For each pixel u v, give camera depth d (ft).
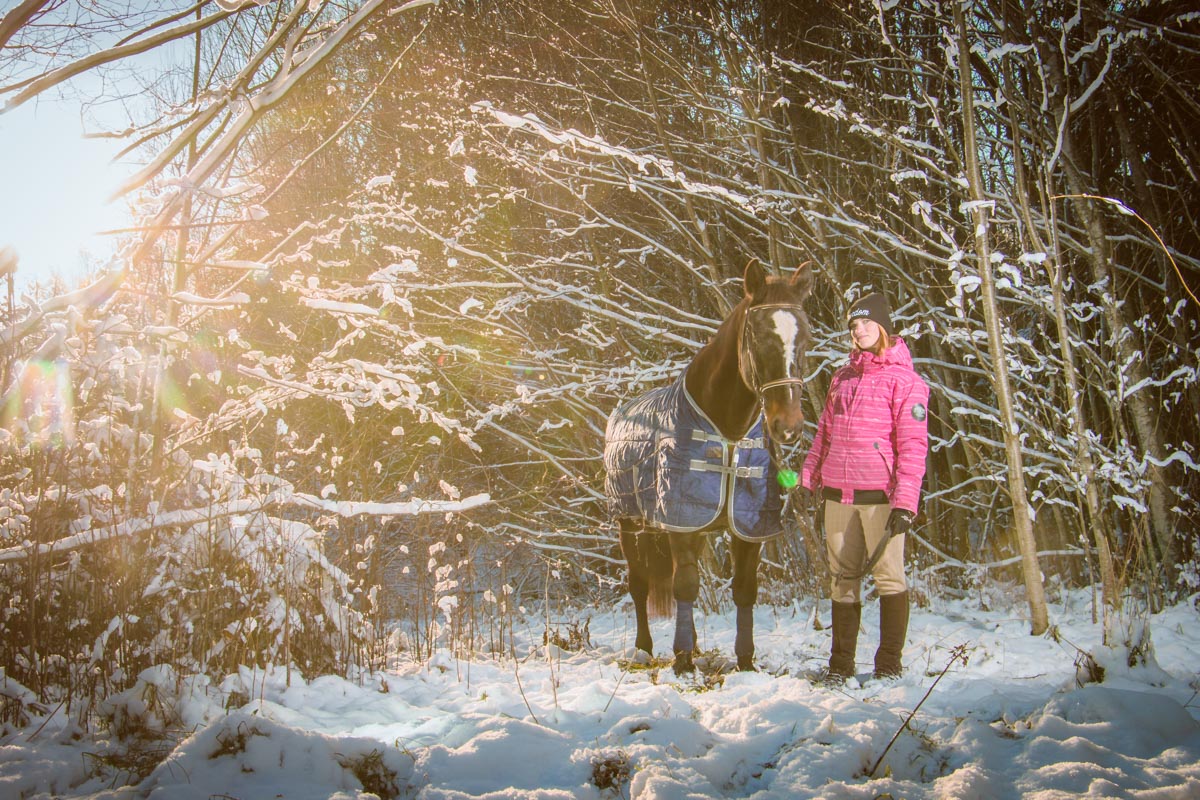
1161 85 20.99
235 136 10.86
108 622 11.97
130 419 14.89
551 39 27.12
